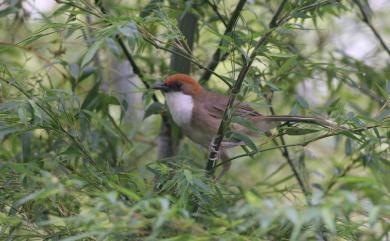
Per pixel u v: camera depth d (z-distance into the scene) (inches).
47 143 430.9
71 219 279.3
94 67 444.1
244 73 339.9
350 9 476.7
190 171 341.1
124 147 434.0
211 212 348.2
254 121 429.7
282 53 393.7
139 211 299.1
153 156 551.8
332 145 556.4
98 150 446.3
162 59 486.9
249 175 589.3
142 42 372.2
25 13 442.6
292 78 483.8
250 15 533.0
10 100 370.0
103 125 393.4
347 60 489.1
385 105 366.3
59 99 374.9
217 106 464.4
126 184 362.0
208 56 491.8
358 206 274.2
